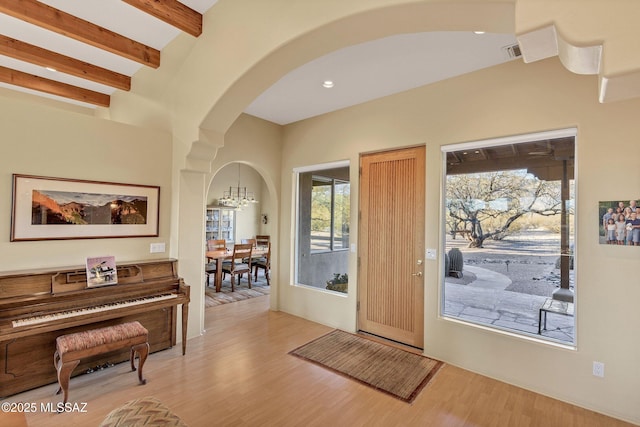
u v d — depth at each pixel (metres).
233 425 2.15
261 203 9.52
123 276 2.97
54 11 2.46
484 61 2.79
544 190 2.69
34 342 2.49
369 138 3.77
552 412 2.33
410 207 3.48
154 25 2.83
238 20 2.55
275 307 4.77
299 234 4.68
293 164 4.65
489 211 2.98
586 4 1.08
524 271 2.78
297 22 2.11
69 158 2.83
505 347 2.76
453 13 1.68
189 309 3.60
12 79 3.47
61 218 2.79
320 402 2.43
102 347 2.41
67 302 2.57
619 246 2.27
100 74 3.50
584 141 2.41
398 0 1.68
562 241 2.60
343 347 3.42
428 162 3.27
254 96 2.88
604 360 2.32
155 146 3.40
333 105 3.94
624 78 1.02
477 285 3.03
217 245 7.20
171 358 3.11
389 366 3.01
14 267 2.55
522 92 2.71
